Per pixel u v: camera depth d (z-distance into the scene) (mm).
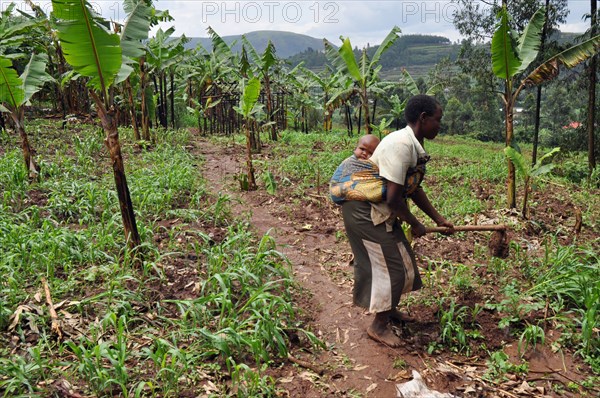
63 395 2879
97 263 4684
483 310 4129
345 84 12469
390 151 3230
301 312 4137
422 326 3951
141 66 11492
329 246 5781
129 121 14820
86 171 8148
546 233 6195
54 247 4508
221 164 10648
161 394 2980
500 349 3688
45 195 6496
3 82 6387
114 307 3762
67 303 3875
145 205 6434
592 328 3590
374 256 3502
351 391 3197
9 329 3463
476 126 42969
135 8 4855
